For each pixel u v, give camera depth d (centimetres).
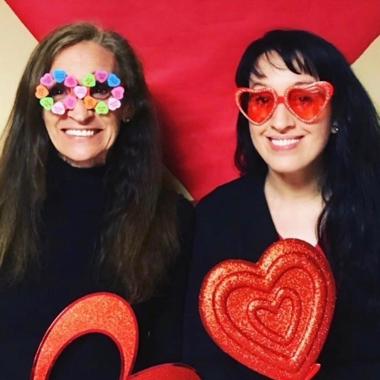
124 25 131
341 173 111
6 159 110
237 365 111
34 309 105
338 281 108
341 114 110
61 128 106
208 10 130
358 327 109
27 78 108
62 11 130
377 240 110
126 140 114
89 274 108
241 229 113
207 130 133
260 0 130
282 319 98
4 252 106
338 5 130
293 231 112
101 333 104
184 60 132
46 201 109
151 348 113
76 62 106
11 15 133
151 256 110
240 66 112
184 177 135
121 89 107
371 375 108
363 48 131
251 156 118
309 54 106
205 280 98
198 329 112
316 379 108
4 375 104
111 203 111
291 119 105
